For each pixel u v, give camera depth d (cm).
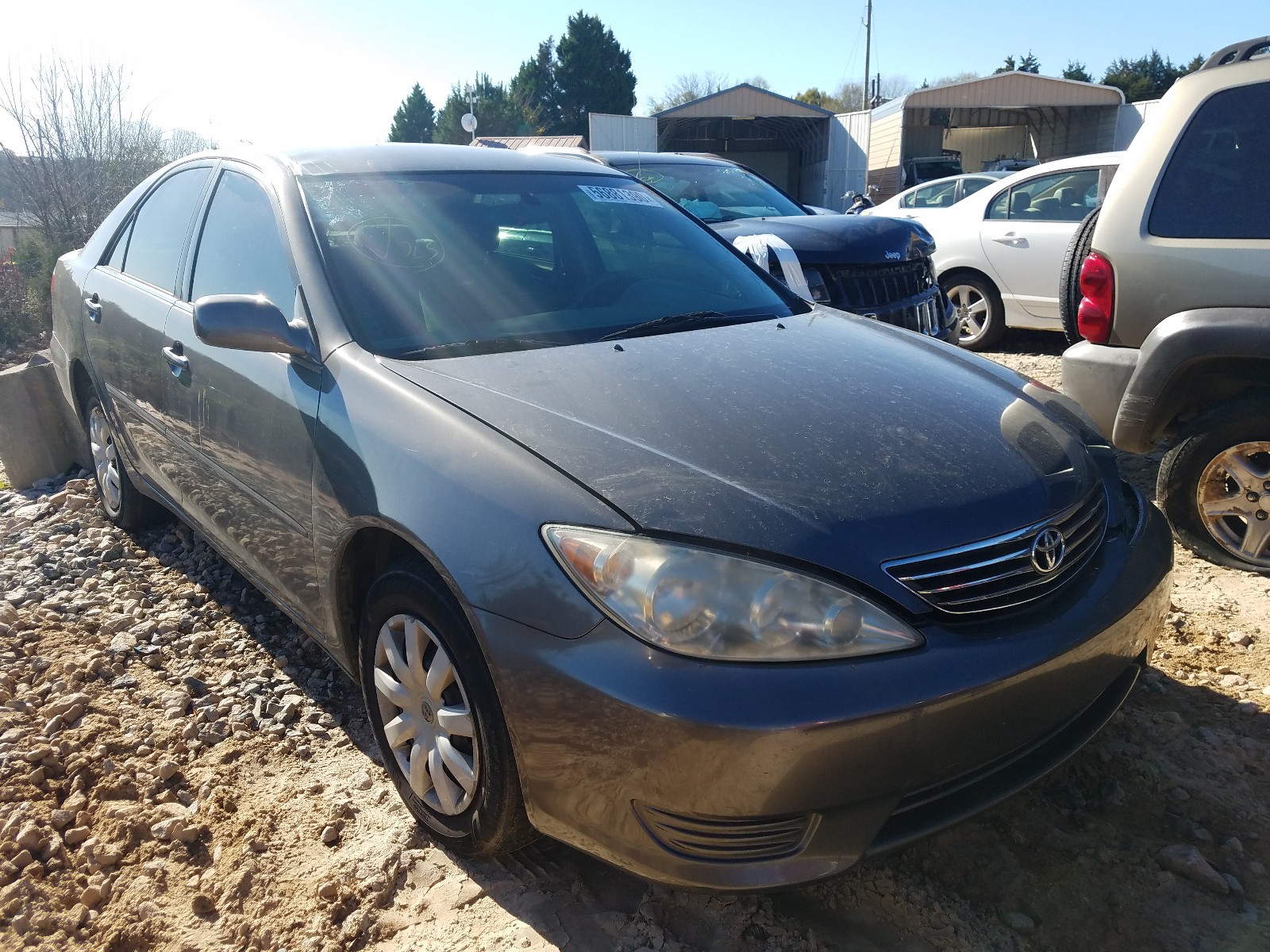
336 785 265
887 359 278
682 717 173
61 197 1184
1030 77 2464
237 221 320
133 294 371
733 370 252
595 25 6166
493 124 6344
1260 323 346
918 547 192
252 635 347
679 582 180
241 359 285
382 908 222
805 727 172
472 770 215
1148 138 380
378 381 240
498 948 208
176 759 277
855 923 213
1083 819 244
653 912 215
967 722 186
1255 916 212
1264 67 356
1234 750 268
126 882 231
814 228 598
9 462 523
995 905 218
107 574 398
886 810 185
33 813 250
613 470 200
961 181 1012
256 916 221
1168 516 388
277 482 270
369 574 254
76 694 299
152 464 371
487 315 279
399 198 306
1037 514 209
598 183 363
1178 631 333
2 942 214
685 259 343
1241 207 356
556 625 187
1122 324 384
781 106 2628
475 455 211
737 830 181
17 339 1043
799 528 188
